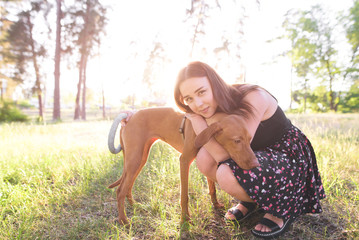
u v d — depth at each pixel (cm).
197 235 207
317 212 202
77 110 2222
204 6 1767
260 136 197
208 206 253
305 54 2681
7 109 1923
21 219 245
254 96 183
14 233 218
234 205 256
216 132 176
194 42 1834
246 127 172
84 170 374
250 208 228
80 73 2211
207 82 180
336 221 216
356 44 2406
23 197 286
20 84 2067
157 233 211
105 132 822
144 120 258
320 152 401
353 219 215
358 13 2344
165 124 250
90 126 989
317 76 2733
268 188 177
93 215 256
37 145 569
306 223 218
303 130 545
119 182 274
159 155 424
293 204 191
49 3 1967
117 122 255
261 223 193
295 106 3197
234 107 185
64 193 307
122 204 238
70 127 977
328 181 284
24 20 2017
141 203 272
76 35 2159
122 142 271
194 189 290
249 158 169
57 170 379
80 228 227
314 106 2930
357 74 2467
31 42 2073
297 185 191
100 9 2194
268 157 183
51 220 244
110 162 420
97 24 2214
